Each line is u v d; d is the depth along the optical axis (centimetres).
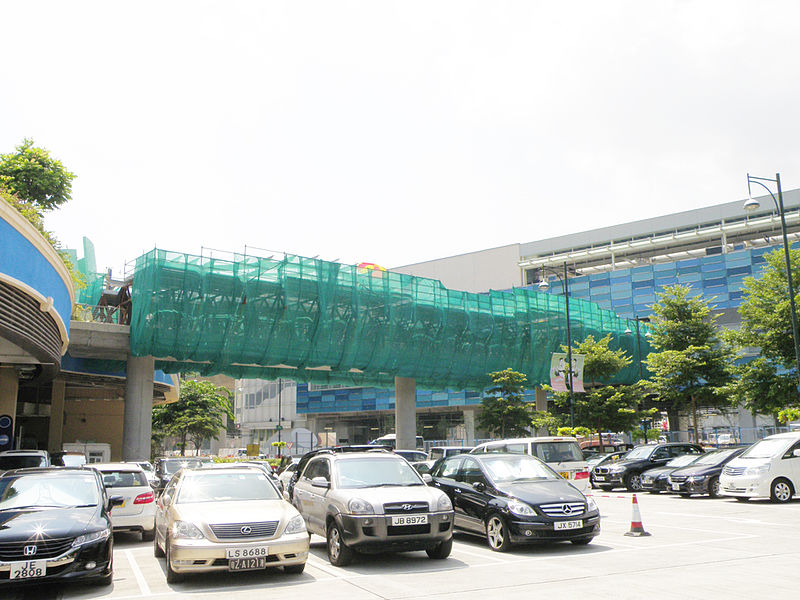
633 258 7819
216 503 996
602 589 817
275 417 9031
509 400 4016
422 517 1024
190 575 984
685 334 3509
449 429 7894
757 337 2911
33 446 4016
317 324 3603
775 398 2848
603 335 5009
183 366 3722
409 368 4097
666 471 2317
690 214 7331
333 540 1056
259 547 899
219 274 3381
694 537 1246
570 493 1166
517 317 4634
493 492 1189
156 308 3206
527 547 1184
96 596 856
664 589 807
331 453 1238
